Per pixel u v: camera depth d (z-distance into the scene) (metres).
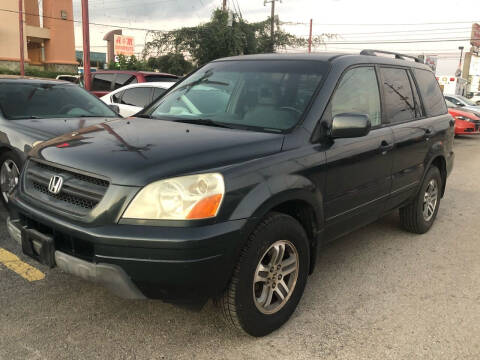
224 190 2.43
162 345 2.71
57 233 2.59
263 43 35.81
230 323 2.70
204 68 4.10
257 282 2.83
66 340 2.71
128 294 2.38
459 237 4.94
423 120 4.65
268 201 2.61
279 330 2.93
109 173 2.44
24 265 3.66
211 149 2.65
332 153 3.17
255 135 2.94
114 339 2.75
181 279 2.34
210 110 3.48
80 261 2.43
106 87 11.27
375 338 2.88
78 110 5.71
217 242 2.36
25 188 2.92
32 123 4.93
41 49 43.19
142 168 2.43
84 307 3.09
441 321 3.12
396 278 3.80
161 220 2.33
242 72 3.71
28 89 5.69
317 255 3.22
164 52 32.72
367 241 4.71
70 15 39.88
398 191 4.21
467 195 7.00
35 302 3.12
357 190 3.53
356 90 3.63
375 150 3.66
